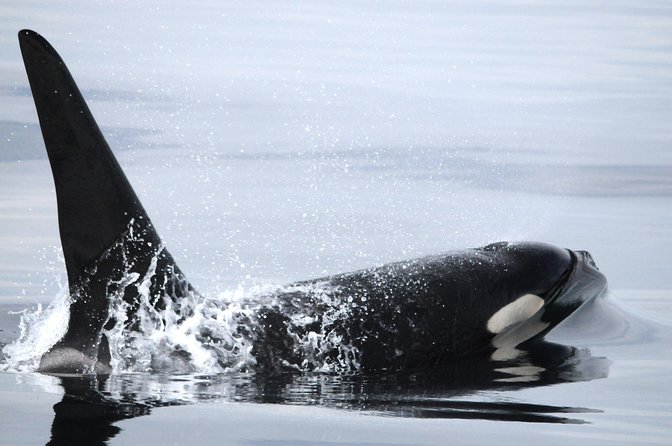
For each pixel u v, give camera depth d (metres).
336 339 31.66
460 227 52.28
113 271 30.28
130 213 30.33
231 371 30.09
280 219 52.44
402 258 46.41
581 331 35.75
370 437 23.58
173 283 31.17
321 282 33.91
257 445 22.66
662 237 51.59
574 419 25.70
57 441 22.27
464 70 97.44
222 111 79.06
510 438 23.86
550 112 83.62
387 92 87.62
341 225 51.72
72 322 30.30
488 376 30.52
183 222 51.31
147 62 95.00
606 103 87.19
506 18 123.12
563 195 60.47
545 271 36.22
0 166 61.09
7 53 94.94
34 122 71.44
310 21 117.69
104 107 78.25
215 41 105.06
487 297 34.38
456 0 134.38
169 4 124.94
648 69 100.56
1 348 32.06
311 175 62.19
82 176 29.62
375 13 123.75
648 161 69.62
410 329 32.56
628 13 127.44
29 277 43.19
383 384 29.30
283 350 31.03
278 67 95.06
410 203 56.78
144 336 30.23
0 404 25.22
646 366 31.77
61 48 97.44
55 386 27.42
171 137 70.50
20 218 51.38
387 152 69.31
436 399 27.52
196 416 24.73
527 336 34.91
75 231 29.94
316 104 82.38
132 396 26.52
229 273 43.41
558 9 129.25
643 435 24.47
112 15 115.62
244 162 64.75
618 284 43.62
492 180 63.31
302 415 25.33
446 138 73.94
